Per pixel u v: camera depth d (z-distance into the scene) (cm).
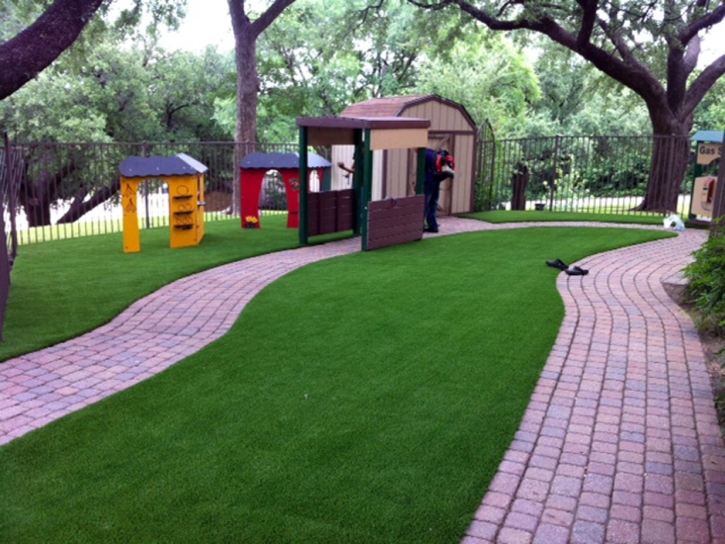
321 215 1227
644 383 518
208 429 426
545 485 359
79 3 730
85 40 1833
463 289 826
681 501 346
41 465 377
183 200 1135
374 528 313
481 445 404
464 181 1692
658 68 2155
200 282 874
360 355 573
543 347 597
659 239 1270
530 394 489
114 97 2866
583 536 312
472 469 373
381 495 344
